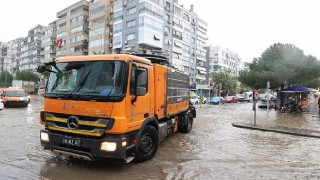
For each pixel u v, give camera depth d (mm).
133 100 6461
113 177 6203
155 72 7965
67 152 6375
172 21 59781
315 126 16844
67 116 6445
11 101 24219
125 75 6238
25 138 10109
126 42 52469
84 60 6629
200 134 12578
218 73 73812
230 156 8578
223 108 33531
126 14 52750
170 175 6492
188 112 12398
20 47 114000
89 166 6875
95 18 62531
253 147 10070
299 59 30672
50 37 86250
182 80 11203
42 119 6863
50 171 6422
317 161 8242
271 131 13984
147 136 7480
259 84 33500
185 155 8469
